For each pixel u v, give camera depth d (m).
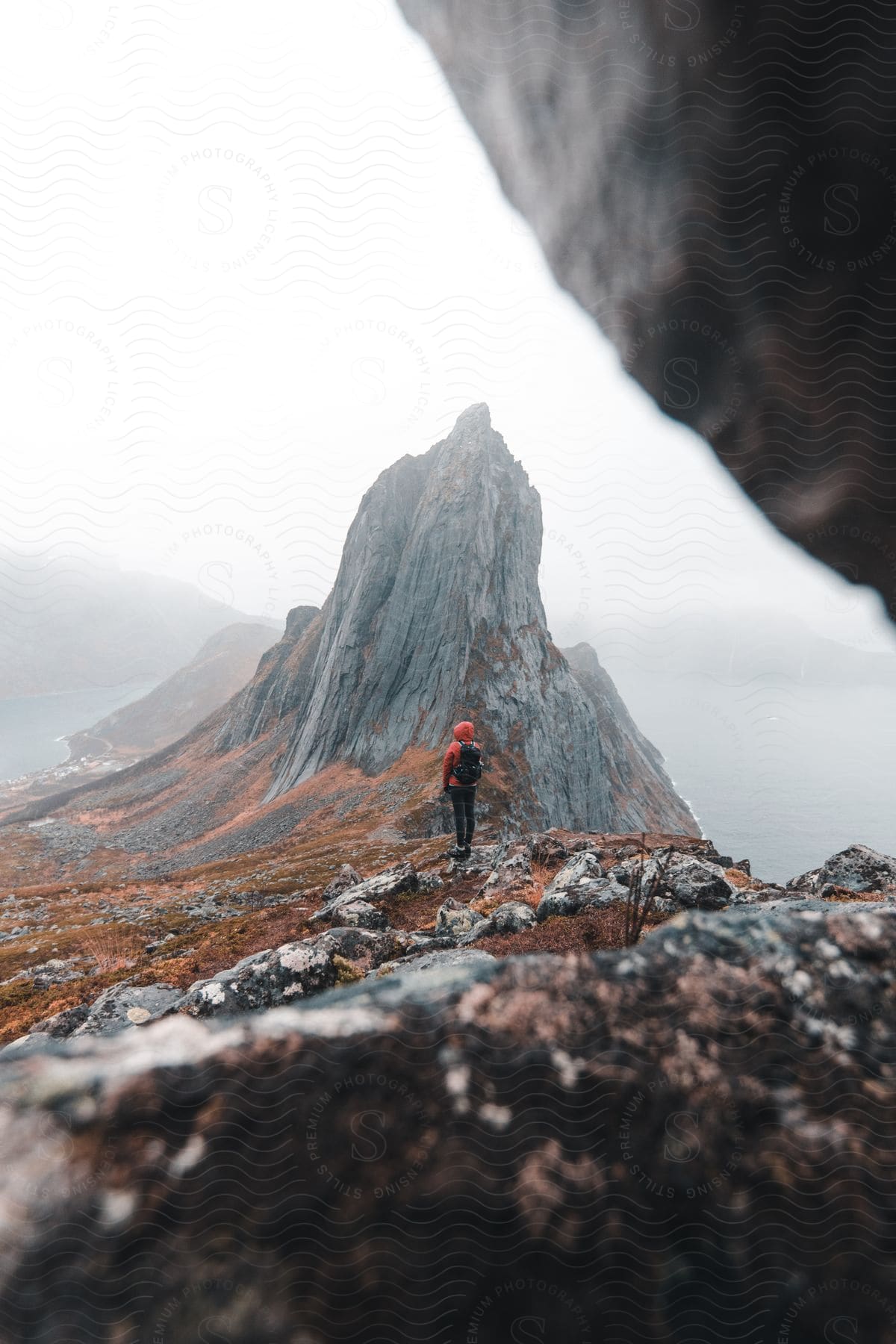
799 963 1.56
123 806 147.75
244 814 115.12
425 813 68.38
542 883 9.70
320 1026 1.40
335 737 110.50
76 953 16.19
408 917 9.76
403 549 117.38
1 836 125.44
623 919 6.28
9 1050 1.41
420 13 3.99
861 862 7.53
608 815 104.81
